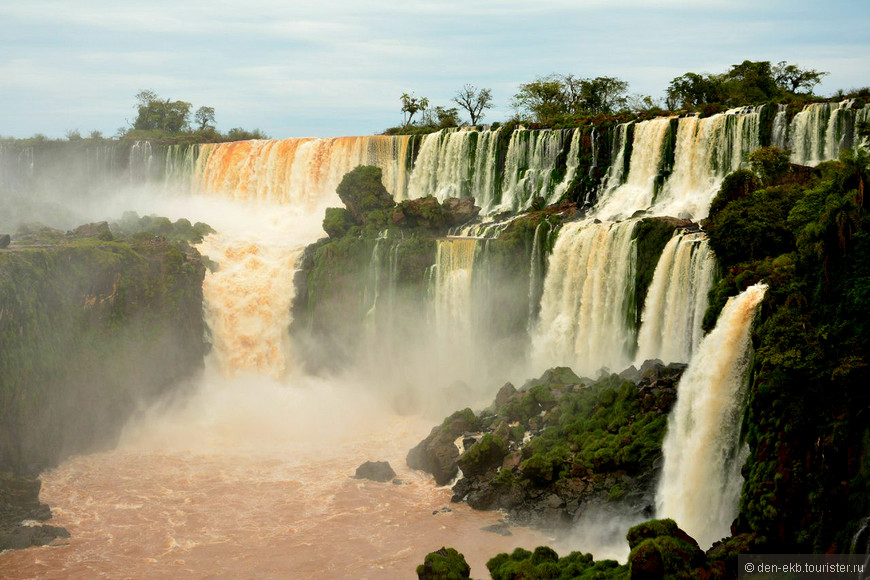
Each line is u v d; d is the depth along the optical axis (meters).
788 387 48.44
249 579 58.72
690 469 58.53
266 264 109.56
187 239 110.88
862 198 51.06
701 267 73.62
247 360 103.50
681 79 128.62
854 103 87.19
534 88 160.00
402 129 143.62
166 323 94.62
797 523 46.75
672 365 70.56
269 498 72.50
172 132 174.12
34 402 78.88
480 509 68.38
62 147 146.12
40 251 84.00
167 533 66.12
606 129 106.62
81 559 62.03
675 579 44.66
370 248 103.12
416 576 58.34
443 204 108.38
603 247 86.38
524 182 112.19
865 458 45.06
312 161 127.50
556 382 78.06
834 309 49.22
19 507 68.88
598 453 65.94
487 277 95.19
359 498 71.81
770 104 92.62
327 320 102.88
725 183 78.81
